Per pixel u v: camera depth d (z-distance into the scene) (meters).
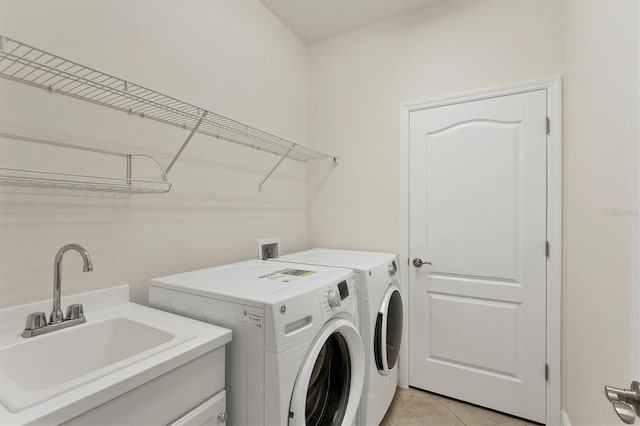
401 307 2.12
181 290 1.26
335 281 1.37
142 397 0.82
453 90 2.13
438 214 2.18
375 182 2.41
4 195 1.05
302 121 2.65
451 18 2.15
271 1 2.18
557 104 1.82
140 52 1.44
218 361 1.04
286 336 1.04
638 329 0.65
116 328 1.20
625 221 0.85
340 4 2.21
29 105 1.10
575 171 1.57
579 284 1.47
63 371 1.04
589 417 1.27
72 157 1.22
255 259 2.13
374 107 2.42
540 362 1.87
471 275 2.07
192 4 1.70
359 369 1.44
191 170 1.70
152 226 1.51
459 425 1.85
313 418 1.31
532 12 1.91
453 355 2.12
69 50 1.19
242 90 2.03
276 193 2.35
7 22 1.04
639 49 0.69
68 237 1.21
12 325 1.05
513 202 1.96
